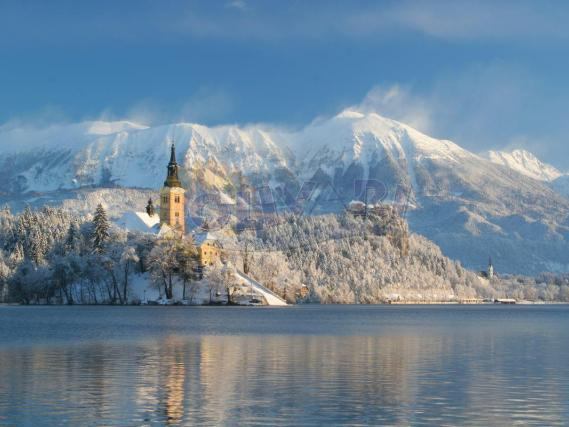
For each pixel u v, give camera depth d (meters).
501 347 130.12
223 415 67.88
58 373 91.44
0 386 81.56
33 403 72.44
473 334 166.25
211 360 105.75
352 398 75.75
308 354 114.94
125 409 70.00
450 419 67.12
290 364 101.62
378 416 68.00
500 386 83.50
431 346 131.00
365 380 87.06
